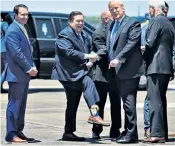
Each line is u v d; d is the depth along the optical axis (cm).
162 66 1902
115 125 2067
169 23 1919
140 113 2783
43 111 2889
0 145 1906
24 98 1956
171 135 2128
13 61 1916
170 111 2828
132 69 1908
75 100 1995
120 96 1975
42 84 4484
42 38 3638
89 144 1923
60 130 2292
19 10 1919
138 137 2088
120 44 1908
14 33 1903
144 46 1931
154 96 1912
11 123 1942
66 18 3756
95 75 2027
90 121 1880
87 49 1995
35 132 2238
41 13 3694
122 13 1914
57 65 1961
